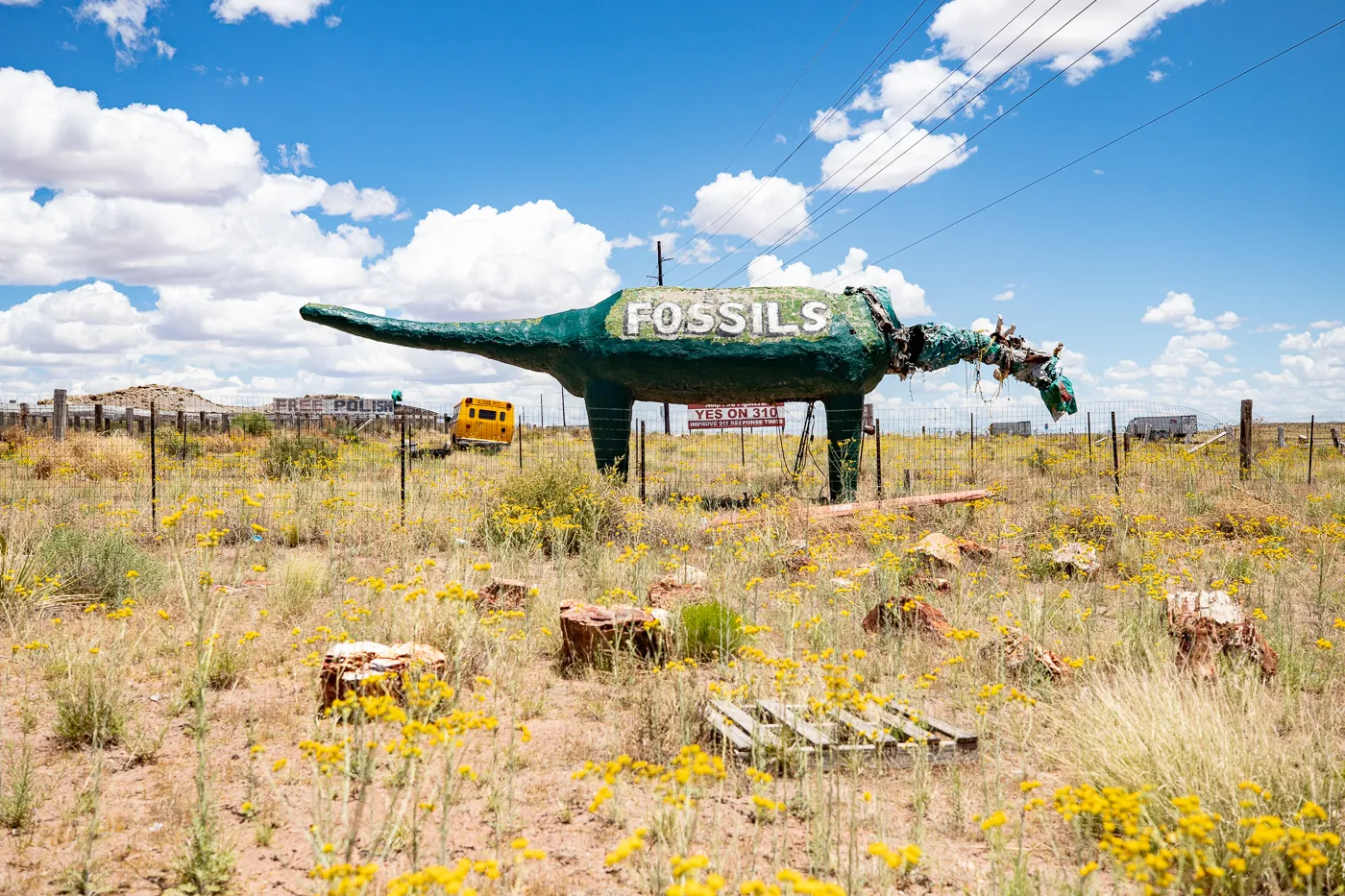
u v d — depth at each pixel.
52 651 5.95
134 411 40.66
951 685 6.00
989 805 4.19
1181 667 5.88
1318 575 9.41
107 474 18.83
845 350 15.56
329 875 2.51
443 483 15.26
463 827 3.87
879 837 3.78
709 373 15.44
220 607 6.05
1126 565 9.96
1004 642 5.94
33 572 7.51
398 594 7.01
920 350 17.02
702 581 8.10
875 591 8.26
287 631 6.97
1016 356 18.55
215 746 4.76
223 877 3.42
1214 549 10.55
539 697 5.59
